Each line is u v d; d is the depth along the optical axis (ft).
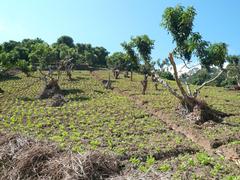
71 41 345.92
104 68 287.07
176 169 45.39
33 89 157.79
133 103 116.78
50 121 87.04
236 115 95.09
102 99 127.03
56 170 39.91
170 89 91.66
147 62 95.35
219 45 83.56
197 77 234.58
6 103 122.42
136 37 94.12
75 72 231.71
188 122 82.58
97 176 40.63
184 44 82.69
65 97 128.88
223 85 227.81
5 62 165.48
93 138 68.13
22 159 42.24
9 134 50.80
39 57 162.61
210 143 62.75
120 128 77.71
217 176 41.83
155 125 81.56
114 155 50.96
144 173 42.45
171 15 81.41
